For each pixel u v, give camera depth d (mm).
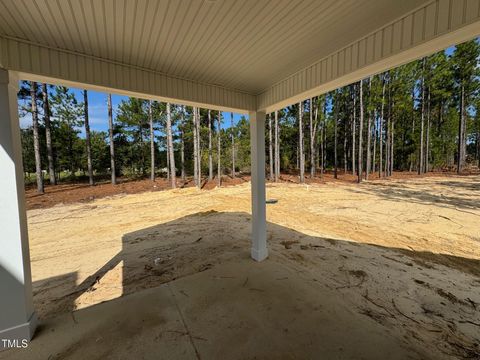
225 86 3020
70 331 1957
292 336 1875
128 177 15953
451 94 14234
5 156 1782
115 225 5535
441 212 6188
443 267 3268
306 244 4164
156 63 2324
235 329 1963
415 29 1573
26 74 1886
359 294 2557
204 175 16094
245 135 14453
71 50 2004
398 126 17094
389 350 1729
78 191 10359
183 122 13891
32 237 4727
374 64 1872
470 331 2031
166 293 2529
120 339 1860
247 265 3264
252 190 3473
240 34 1819
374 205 7277
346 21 1671
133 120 15930
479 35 1459
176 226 5438
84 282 2941
